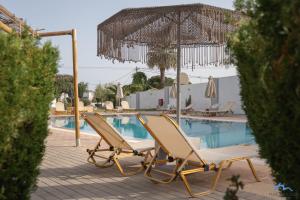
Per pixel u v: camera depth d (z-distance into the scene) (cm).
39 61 317
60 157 737
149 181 521
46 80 325
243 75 282
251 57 249
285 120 201
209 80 2280
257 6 211
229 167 566
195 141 639
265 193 441
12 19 541
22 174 304
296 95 188
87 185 500
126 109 2994
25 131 303
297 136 200
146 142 705
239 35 274
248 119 285
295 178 213
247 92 281
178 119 718
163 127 471
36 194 453
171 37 798
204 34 745
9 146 281
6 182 294
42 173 580
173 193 454
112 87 4191
